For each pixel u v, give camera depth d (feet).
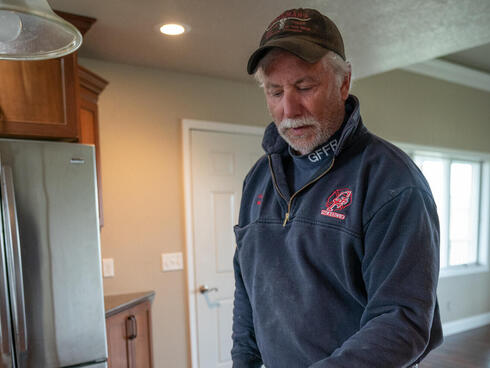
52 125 5.28
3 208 4.66
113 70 7.43
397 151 2.43
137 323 6.61
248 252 2.99
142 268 7.66
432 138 12.53
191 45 6.62
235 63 7.58
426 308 1.84
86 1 5.04
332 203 2.44
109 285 7.31
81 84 6.07
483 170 14.03
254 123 9.12
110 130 7.38
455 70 12.46
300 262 2.51
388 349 1.74
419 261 1.92
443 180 12.96
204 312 8.27
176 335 7.98
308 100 2.42
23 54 3.51
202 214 8.33
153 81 7.83
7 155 4.76
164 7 5.25
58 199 5.11
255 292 2.86
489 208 13.78
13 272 4.65
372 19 5.78
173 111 8.05
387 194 2.14
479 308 13.43
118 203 7.45
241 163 8.89
